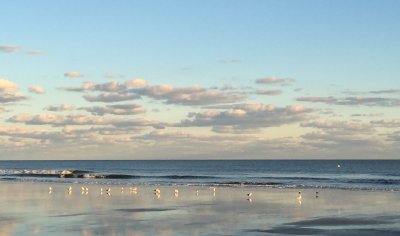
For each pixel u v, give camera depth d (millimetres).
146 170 132875
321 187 54219
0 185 56938
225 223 25250
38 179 73938
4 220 26312
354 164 190250
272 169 139000
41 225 24484
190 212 29969
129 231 22719
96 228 23578
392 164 186000
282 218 27250
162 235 21703
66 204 34781
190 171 124188
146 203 35656
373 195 42281
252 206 33562
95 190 48781
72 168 157750
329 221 26156
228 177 83875
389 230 23453
